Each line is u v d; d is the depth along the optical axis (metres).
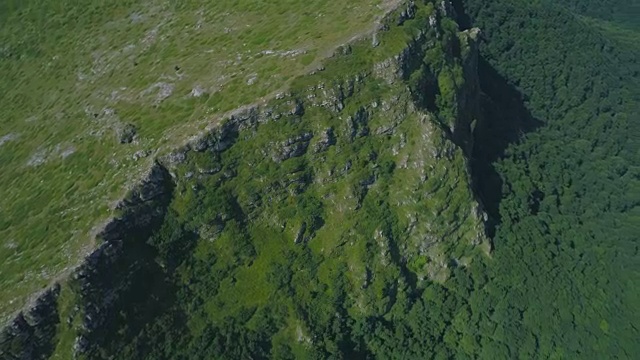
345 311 106.44
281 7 120.69
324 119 103.38
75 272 86.38
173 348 93.81
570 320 117.50
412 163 108.06
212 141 98.75
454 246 112.50
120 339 89.38
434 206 108.56
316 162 105.12
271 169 102.38
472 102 126.81
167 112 105.81
